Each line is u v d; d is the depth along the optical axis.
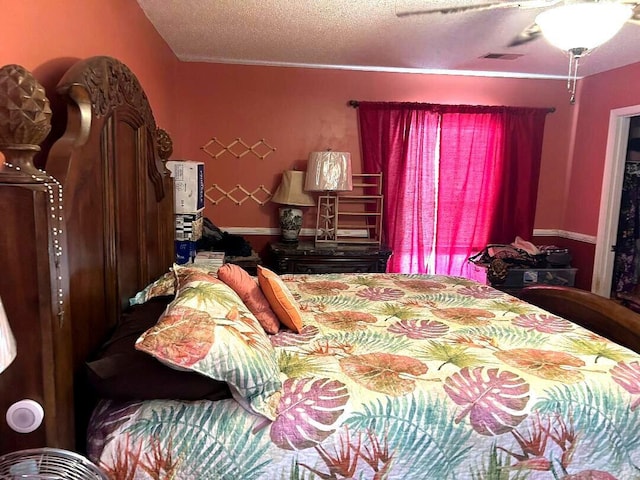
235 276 1.98
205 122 4.26
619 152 4.09
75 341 1.36
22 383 1.15
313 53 3.87
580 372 1.65
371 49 3.69
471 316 2.24
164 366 1.37
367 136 4.36
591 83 4.38
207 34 3.38
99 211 1.57
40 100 1.14
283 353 1.75
